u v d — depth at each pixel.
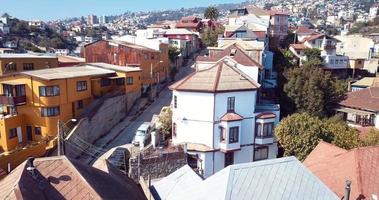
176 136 38.31
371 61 79.62
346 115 48.53
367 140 33.69
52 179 16.80
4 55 54.62
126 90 54.09
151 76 64.56
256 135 38.25
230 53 46.91
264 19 85.00
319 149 27.48
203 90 35.44
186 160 34.91
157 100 60.12
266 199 16.12
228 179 16.70
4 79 42.81
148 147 37.19
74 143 39.97
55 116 42.97
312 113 45.66
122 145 42.38
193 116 36.72
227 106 36.34
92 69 53.44
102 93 51.75
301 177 17.62
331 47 81.38
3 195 15.12
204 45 100.06
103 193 17.16
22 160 36.34
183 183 20.42
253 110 37.72
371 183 22.06
